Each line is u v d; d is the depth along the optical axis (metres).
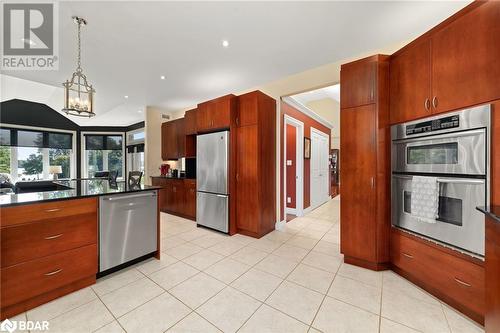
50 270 1.71
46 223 1.69
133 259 2.28
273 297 1.80
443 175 1.71
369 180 2.25
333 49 2.70
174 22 2.15
